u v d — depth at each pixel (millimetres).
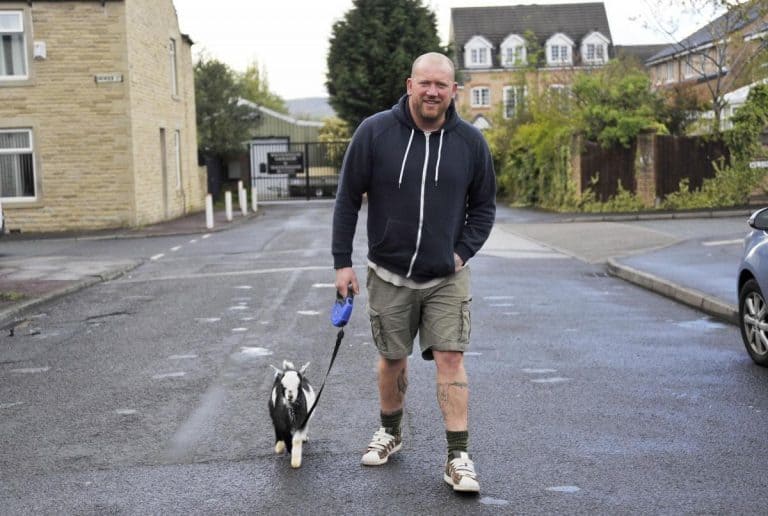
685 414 6176
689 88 30172
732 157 26188
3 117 25719
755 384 7047
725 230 19500
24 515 4492
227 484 4871
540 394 6777
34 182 26000
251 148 45844
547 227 23203
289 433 5191
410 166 4668
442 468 5066
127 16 25656
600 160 27375
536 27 74312
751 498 4559
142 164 27188
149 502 4629
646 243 18016
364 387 7039
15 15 25484
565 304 11375
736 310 9922
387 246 4762
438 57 4617
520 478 4891
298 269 15195
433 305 4824
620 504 4488
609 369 7633
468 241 4820
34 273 15312
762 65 26500
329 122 54656
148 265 16891
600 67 37688
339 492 4699
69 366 8125
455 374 4812
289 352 8469
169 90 31094
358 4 47375
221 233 24156
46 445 5695
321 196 47062
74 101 25812
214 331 9680
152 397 6883
